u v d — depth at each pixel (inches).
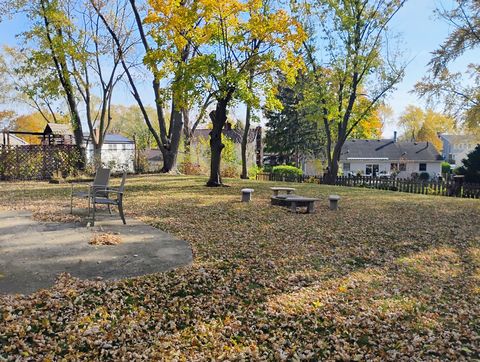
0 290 170.4
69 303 159.8
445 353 134.7
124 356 125.0
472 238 295.4
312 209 393.4
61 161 781.9
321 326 152.3
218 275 202.8
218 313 159.9
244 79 554.6
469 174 826.2
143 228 303.0
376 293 186.9
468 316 164.7
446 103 775.7
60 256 221.1
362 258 242.5
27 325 140.5
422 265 232.4
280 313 161.5
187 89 553.6
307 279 203.0
